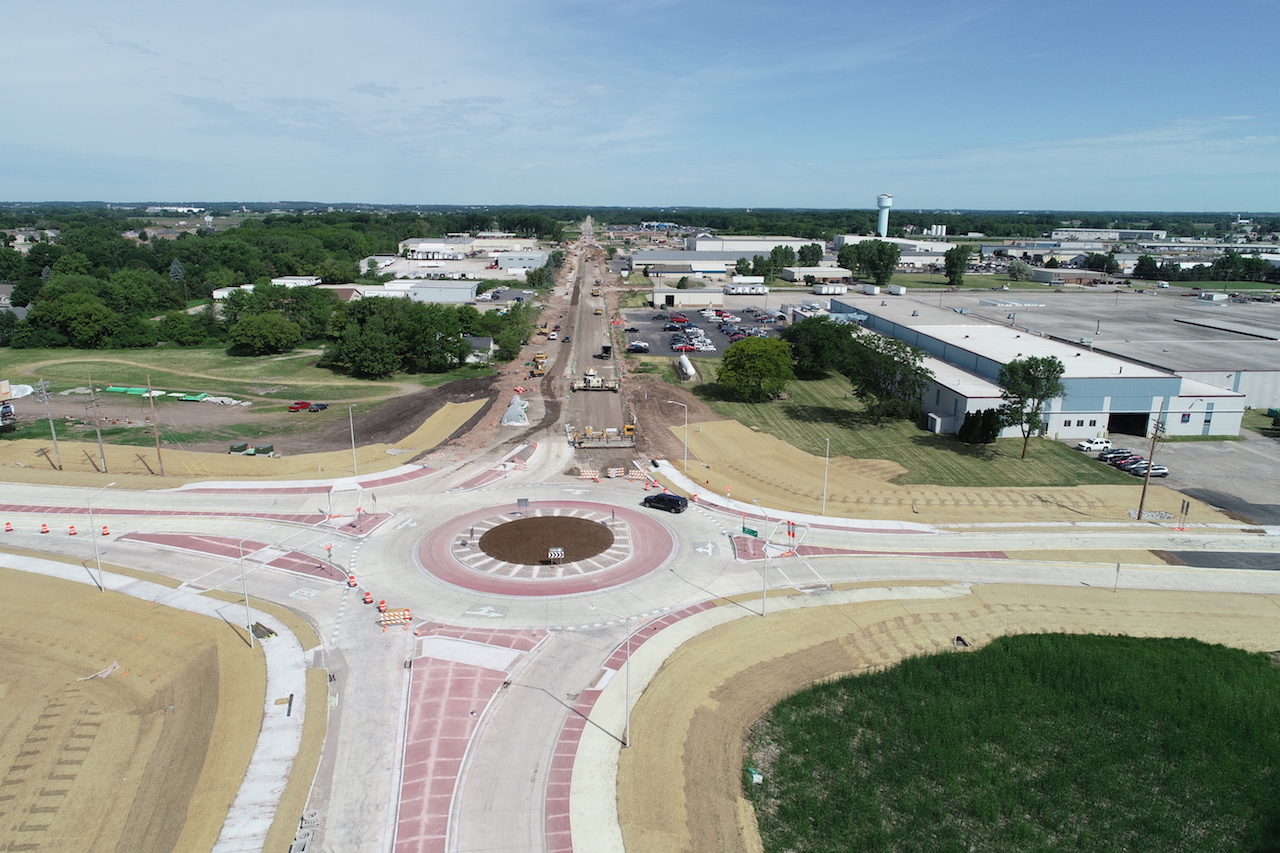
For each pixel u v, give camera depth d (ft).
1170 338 483.92
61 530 242.78
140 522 249.14
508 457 315.17
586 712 157.38
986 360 384.47
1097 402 343.87
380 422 362.33
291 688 163.63
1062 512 263.70
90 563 220.64
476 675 168.76
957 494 278.87
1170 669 177.47
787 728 155.33
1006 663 177.27
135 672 172.45
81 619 191.52
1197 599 208.95
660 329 618.85
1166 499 274.16
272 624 188.85
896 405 359.05
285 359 501.56
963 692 168.04
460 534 240.94
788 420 371.35
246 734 149.69
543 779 139.13
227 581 210.59
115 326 532.73
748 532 232.32
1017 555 232.53
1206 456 320.09
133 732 153.28
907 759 147.43
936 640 188.55
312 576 213.66
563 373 466.70
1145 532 248.52
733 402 403.13
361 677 167.94
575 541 235.81
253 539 237.45
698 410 386.52
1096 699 166.40
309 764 142.10
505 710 157.48
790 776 142.20
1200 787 144.15
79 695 164.25
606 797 135.23
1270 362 406.62
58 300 528.22
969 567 224.94
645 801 134.62
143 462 303.48
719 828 129.49
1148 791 142.92
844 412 385.70
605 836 126.93
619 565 220.84
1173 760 150.82
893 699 164.86
